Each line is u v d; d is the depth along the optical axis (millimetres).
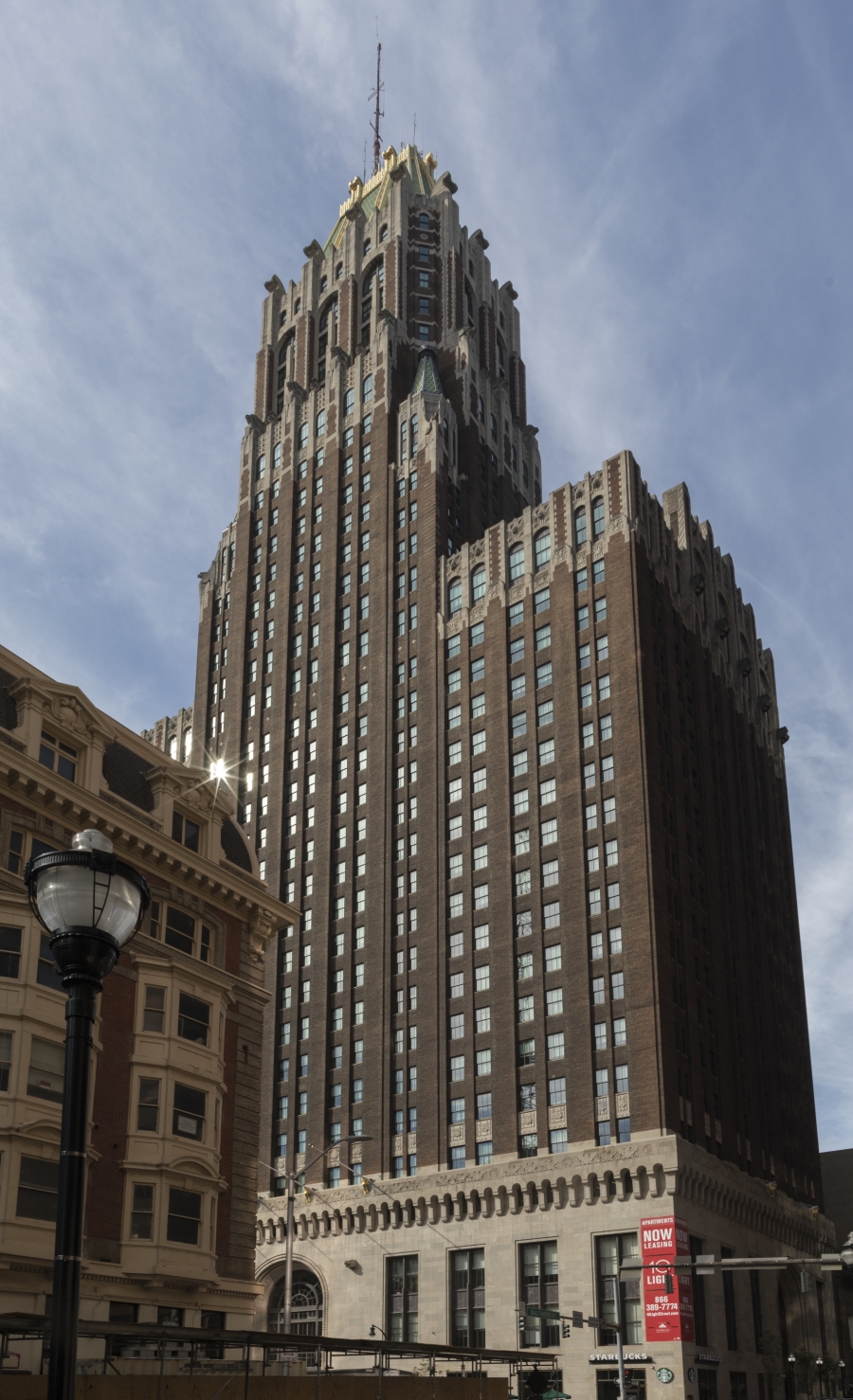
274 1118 100312
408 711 107688
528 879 93188
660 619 101062
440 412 118625
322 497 124875
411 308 133375
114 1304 41375
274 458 132500
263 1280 94812
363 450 122875
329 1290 90500
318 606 119812
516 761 97938
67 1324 14000
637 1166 78750
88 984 15602
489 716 101000
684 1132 81750
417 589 111812
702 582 109875
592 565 99625
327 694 114188
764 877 113000
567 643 98188
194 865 49406
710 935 94688
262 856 112625
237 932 52281
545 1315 58469
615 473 101438
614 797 90812
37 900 15945
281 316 142750
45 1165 39812
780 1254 92938
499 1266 82688
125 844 46781
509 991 90562
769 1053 103125
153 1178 43312
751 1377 81438
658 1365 73062
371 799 106188
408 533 115062
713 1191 82312
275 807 113562
